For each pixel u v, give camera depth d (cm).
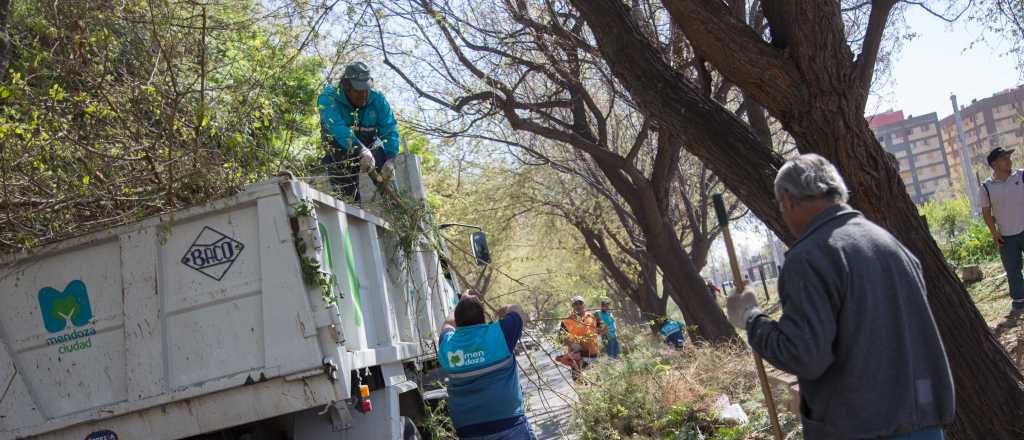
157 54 614
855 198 520
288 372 448
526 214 2628
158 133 569
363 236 600
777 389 842
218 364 458
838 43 512
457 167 2188
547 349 842
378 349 543
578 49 1268
